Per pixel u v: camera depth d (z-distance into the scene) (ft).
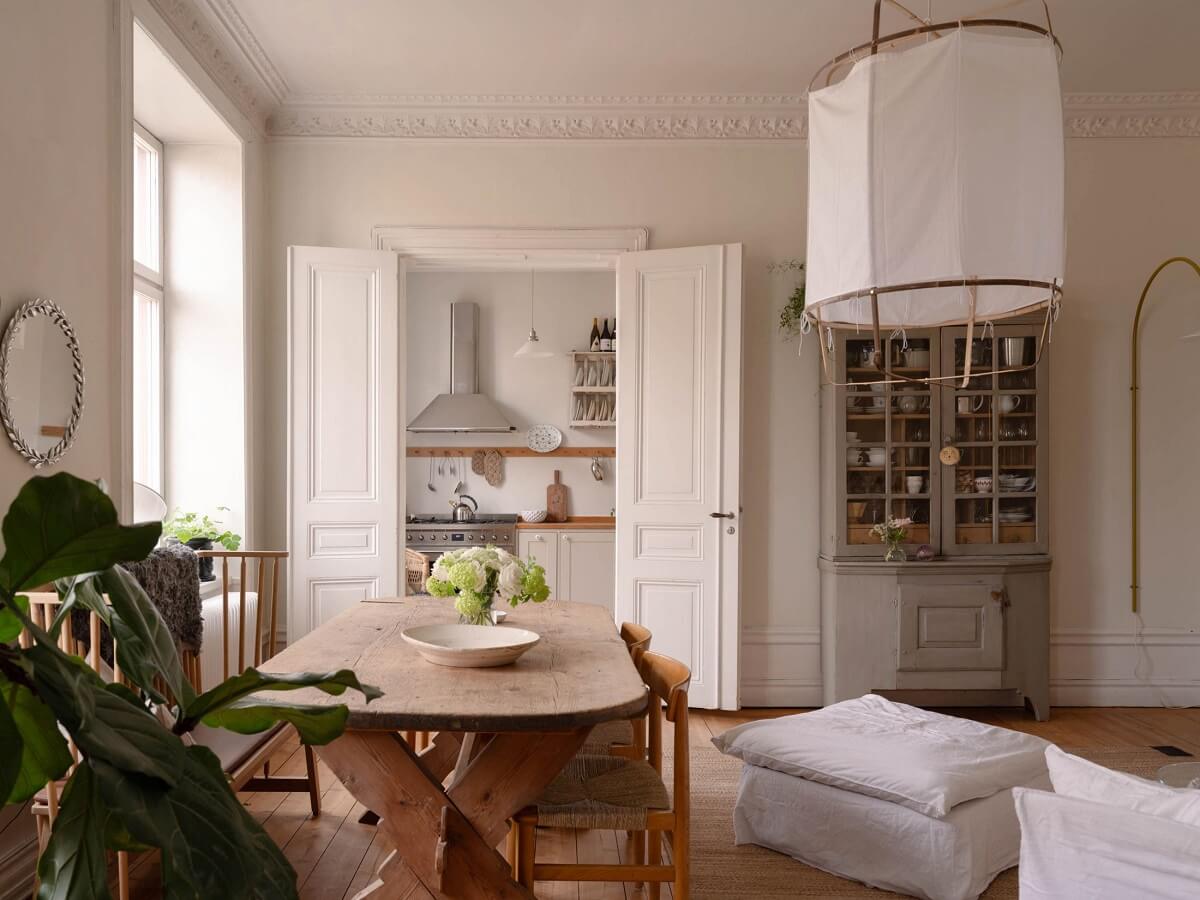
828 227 7.52
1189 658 17.89
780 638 17.74
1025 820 5.54
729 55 15.71
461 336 26.18
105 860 2.40
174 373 16.25
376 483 17.06
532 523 25.39
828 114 7.54
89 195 10.86
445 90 17.03
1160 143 17.90
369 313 17.07
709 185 17.81
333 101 17.25
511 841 9.23
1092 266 17.85
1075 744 15.39
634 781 8.36
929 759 9.76
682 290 17.13
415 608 11.78
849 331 16.89
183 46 13.46
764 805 10.85
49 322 9.90
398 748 7.60
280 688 3.00
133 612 3.22
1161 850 5.01
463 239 17.58
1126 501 17.88
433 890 7.55
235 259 16.28
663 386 17.21
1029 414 17.02
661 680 8.52
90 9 10.87
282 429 17.43
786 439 17.78
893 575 16.57
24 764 2.94
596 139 17.75
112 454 11.44
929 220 6.97
